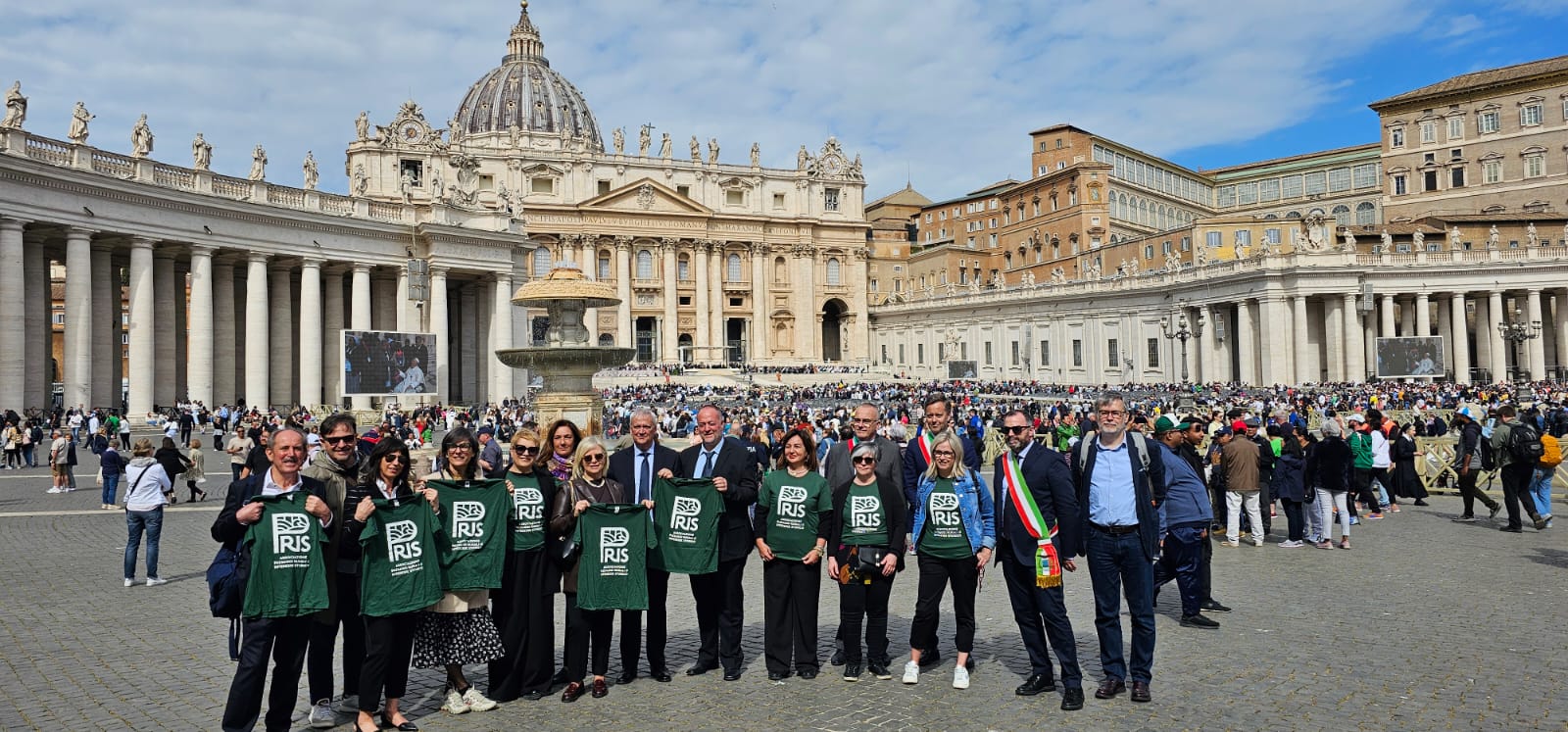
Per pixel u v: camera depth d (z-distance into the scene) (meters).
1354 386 58.09
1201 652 9.80
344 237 49.03
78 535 17.14
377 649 7.77
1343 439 15.72
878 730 7.74
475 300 59.19
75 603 12.23
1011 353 94.81
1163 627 10.88
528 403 52.59
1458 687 8.43
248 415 37.88
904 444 15.91
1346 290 65.31
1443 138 93.19
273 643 7.62
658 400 64.94
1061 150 110.88
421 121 93.06
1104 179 104.25
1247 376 68.75
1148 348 78.88
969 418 32.69
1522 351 72.06
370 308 53.69
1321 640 10.09
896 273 127.62
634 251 104.94
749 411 40.78
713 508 9.03
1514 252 66.94
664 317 105.88
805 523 9.11
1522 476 16.97
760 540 9.24
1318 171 116.12
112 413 36.16
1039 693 8.62
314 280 47.78
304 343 47.44
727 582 9.25
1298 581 13.13
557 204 100.38
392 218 51.94
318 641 7.99
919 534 8.98
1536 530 17.06
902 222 131.00
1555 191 85.38
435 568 8.01
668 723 8.00
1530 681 8.55
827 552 9.25
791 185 113.94
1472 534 16.80
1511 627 10.41
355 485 8.08
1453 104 92.12
